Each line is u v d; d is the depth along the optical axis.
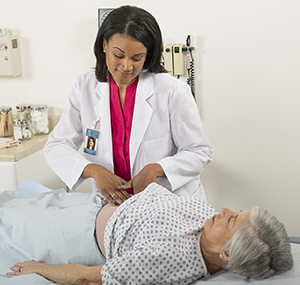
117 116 1.70
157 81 1.67
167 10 2.56
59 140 1.79
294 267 1.28
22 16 2.71
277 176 2.70
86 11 2.65
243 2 2.48
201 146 1.71
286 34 2.48
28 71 2.80
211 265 1.37
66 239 1.54
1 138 2.66
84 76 1.78
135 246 1.37
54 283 1.42
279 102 2.59
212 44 2.57
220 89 2.63
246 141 2.68
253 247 1.21
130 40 1.40
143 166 1.72
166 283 1.30
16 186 2.41
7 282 1.37
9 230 1.65
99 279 1.33
